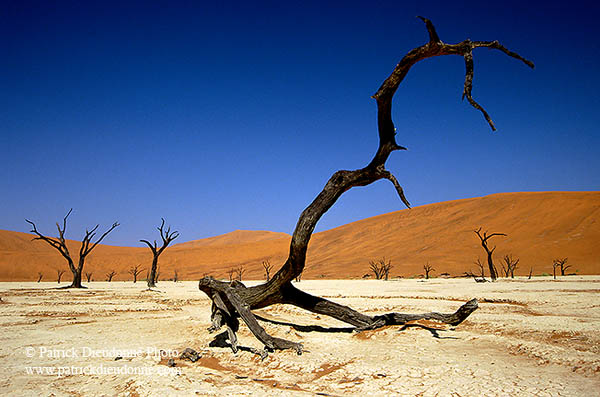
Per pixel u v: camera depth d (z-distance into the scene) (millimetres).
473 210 109938
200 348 9891
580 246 76000
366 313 16562
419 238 104000
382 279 75125
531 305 18203
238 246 131750
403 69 9688
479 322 12484
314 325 13586
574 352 8117
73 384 6824
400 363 7754
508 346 9109
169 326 13797
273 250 125312
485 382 6273
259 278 100688
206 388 6297
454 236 97312
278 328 11648
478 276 66688
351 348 9578
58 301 24094
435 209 121188
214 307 11039
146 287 44969
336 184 10664
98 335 12078
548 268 70812
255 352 9141
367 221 133375
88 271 109625
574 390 5777
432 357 8289
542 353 8102
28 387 6648
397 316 11633
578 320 12469
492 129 8938
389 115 10281
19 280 92625
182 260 124625
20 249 123875
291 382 6844
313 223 10578
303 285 49125
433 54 9469
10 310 18594
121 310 19000
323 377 6988
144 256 125312
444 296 24766
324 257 113750
